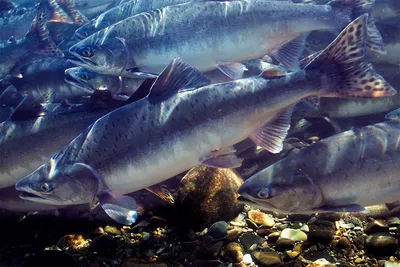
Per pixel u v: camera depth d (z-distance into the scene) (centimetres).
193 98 58
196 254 58
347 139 54
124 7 99
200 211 63
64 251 58
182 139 58
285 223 62
